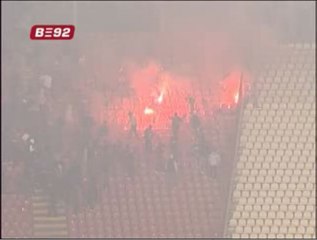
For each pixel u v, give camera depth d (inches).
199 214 5142.7
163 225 5073.8
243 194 5319.9
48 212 5068.9
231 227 5137.8
